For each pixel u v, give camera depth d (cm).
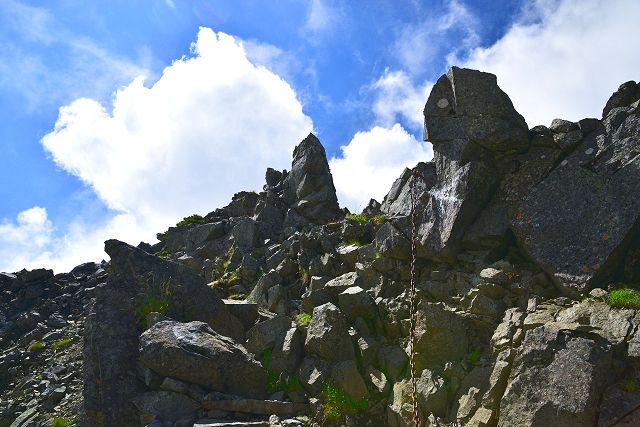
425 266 1902
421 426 1368
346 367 1550
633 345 1173
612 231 1511
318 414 1485
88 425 1559
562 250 1585
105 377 1584
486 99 1886
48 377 2480
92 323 1683
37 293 3894
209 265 3055
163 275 1847
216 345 1576
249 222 3166
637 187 1522
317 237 2491
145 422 1480
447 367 1452
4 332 3384
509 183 1844
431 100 1998
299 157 3612
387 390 1518
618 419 1084
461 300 1644
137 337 1683
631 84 1767
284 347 1722
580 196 1625
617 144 1650
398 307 1731
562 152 1781
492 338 1451
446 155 1942
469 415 1306
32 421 2081
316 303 1970
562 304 1453
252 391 1598
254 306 2025
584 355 1158
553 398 1154
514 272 1644
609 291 1442
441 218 1858
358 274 2025
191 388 1529
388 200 2608
